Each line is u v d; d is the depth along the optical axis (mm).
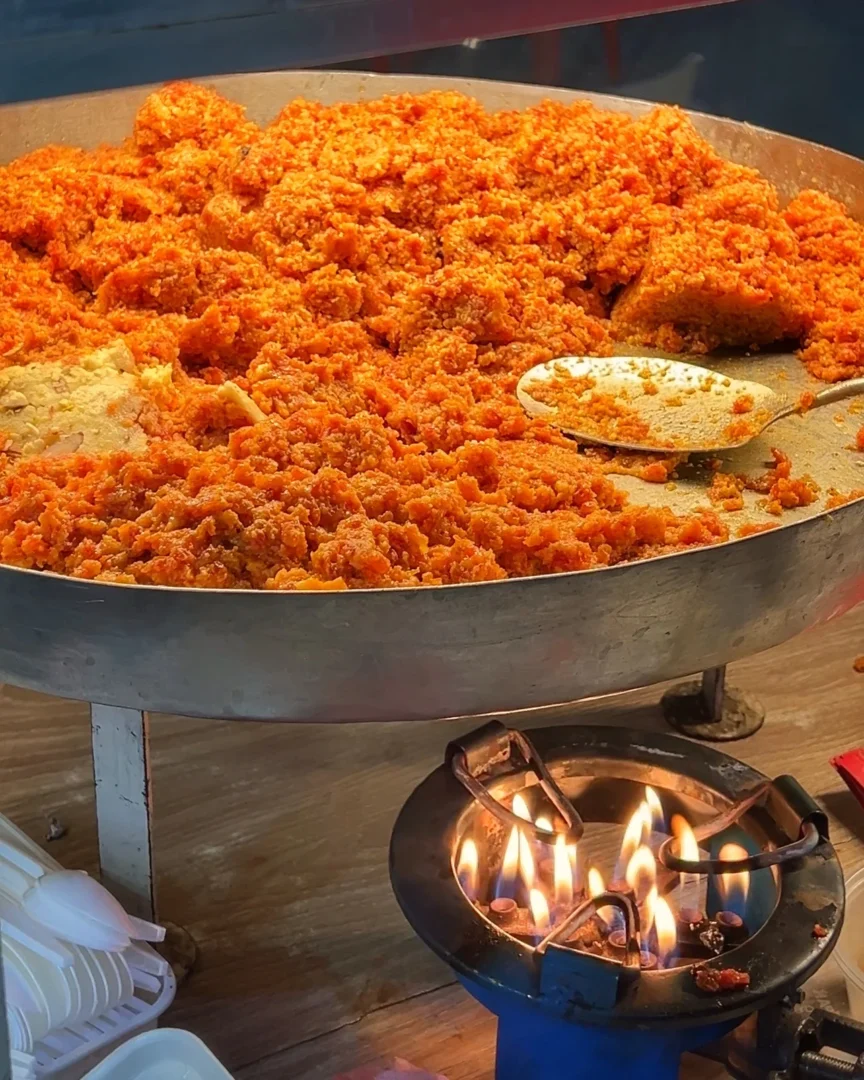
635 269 989
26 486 709
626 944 661
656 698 974
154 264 908
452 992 764
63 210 976
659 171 1023
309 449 726
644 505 786
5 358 837
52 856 828
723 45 1158
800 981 645
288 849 846
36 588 605
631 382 902
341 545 653
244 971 770
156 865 830
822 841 707
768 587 655
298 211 946
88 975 683
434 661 613
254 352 882
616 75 1169
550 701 642
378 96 1126
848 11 1112
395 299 934
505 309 924
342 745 927
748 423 850
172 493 678
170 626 601
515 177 1025
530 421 846
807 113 1179
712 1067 729
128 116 1106
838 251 1008
